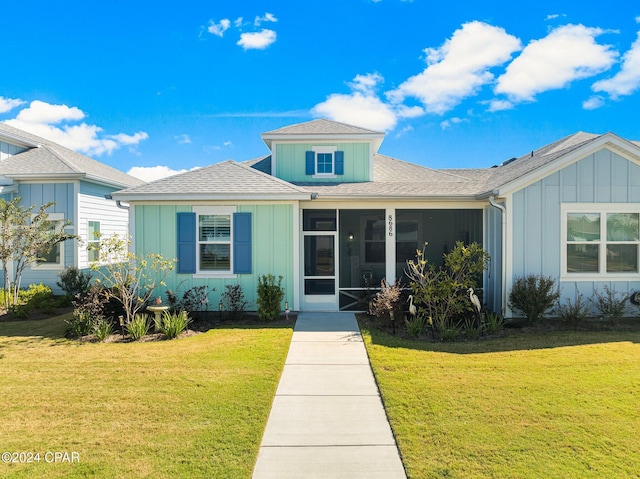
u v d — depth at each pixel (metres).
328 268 11.95
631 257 10.21
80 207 14.66
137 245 10.95
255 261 10.98
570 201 10.09
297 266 10.98
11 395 5.53
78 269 14.02
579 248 10.20
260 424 4.69
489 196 10.17
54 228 13.52
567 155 9.87
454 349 7.67
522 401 5.24
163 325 9.26
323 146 14.10
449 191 11.56
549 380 5.97
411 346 7.89
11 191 14.32
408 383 5.89
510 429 4.52
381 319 9.64
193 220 10.91
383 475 3.78
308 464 3.96
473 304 9.52
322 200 11.16
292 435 4.52
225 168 12.05
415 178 14.38
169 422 4.73
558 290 10.01
